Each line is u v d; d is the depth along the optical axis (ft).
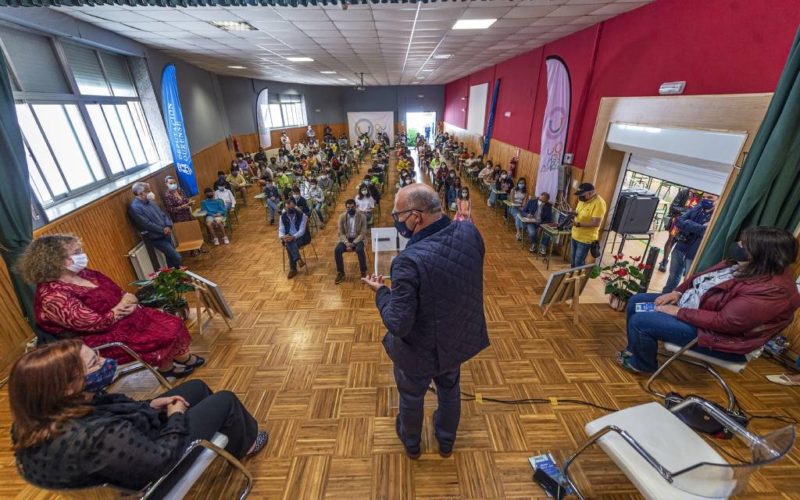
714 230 8.61
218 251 17.74
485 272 14.99
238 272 15.24
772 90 7.60
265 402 8.05
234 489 6.10
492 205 25.18
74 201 11.90
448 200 23.82
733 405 6.65
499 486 6.11
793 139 6.95
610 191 14.08
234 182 27.09
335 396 8.21
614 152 13.50
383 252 13.75
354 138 62.80
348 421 7.50
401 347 4.91
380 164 31.76
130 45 15.97
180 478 4.75
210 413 5.45
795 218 7.49
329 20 13.35
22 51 10.96
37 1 8.80
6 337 8.82
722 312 6.40
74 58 13.43
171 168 18.84
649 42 11.27
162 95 18.65
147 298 10.32
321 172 25.72
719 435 6.46
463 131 45.57
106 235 12.25
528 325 10.85
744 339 6.37
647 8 11.29
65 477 3.70
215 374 8.98
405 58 24.94
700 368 8.68
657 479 4.60
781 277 5.98
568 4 11.39
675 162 10.74
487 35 16.65
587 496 5.86
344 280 14.32
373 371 9.04
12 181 8.52
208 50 19.60
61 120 12.28
